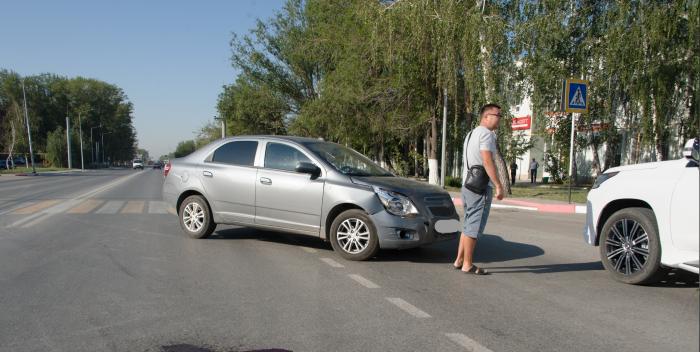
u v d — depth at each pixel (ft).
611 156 70.44
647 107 49.16
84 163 279.90
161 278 18.65
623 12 44.62
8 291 16.80
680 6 42.04
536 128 74.28
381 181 22.06
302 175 23.30
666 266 16.89
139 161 284.61
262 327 13.48
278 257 22.50
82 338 12.67
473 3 53.57
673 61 46.60
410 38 58.18
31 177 128.47
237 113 119.24
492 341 12.55
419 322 13.96
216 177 25.84
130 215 37.45
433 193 21.98
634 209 17.84
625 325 13.79
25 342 12.40
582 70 51.98
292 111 114.21
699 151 15.17
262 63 109.19
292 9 105.19
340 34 76.54
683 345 12.35
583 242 27.68
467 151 19.30
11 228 30.68
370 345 12.26
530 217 40.09
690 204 15.72
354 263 21.44
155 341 12.50
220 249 24.26
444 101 61.67
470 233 19.49
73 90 340.39
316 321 13.98
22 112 213.66
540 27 49.47
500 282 18.45
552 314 14.71
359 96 71.72
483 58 53.11
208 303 15.60
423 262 21.79
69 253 23.08
